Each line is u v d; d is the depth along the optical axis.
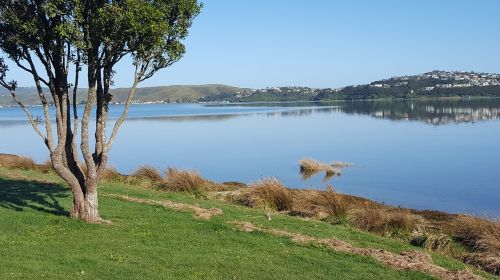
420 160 36.75
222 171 33.84
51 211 13.76
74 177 12.62
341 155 40.62
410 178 29.81
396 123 73.12
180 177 21.66
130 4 10.80
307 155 41.16
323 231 13.73
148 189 21.17
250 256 10.43
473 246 13.60
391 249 12.30
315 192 19.16
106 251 10.13
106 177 23.73
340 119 88.25
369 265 10.31
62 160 12.49
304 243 11.80
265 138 57.34
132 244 10.79
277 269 9.64
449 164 34.50
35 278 8.20
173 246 10.85
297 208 18.14
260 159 39.50
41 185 18.89
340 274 9.60
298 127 73.25
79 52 11.87
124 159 40.56
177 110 172.88
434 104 138.25
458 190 26.12
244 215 15.41
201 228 12.73
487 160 35.66
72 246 10.36
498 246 12.95
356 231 14.52
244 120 95.00
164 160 39.75
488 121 70.19
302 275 9.38
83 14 11.13
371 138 53.34
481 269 11.97
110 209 14.73
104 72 12.37
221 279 8.82
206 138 58.91
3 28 11.61
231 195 20.39
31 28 11.20
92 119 84.38
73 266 9.02
